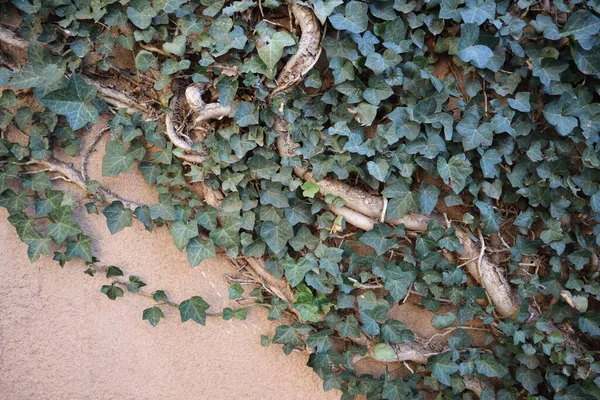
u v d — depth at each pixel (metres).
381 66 1.74
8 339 1.89
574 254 1.96
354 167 1.81
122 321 1.96
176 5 1.72
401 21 1.77
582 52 1.82
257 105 1.79
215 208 1.88
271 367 2.04
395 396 1.96
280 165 1.87
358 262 1.93
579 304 1.96
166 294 1.97
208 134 1.83
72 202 1.84
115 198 1.89
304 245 1.93
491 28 1.82
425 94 1.84
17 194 1.80
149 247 1.95
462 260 1.98
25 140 1.84
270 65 1.71
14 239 1.86
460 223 1.99
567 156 1.91
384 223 1.93
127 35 1.77
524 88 1.95
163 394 1.99
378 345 1.99
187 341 2.00
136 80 1.85
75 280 1.92
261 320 2.02
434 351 2.03
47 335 1.91
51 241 1.87
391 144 1.80
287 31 1.80
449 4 1.76
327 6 1.71
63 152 1.86
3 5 1.75
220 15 1.75
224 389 2.02
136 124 1.82
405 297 1.98
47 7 1.72
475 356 2.00
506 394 2.03
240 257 1.97
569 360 1.93
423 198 1.86
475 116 1.82
